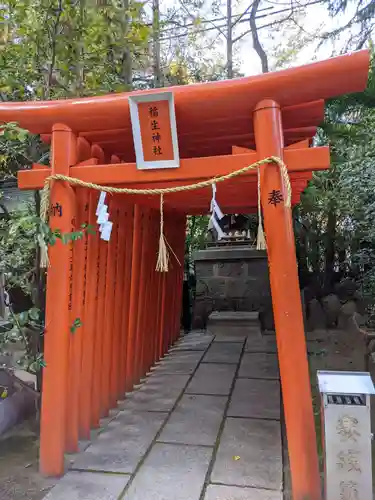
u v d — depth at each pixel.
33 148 3.63
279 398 3.96
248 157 2.54
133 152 3.52
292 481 2.37
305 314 6.98
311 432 2.38
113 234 3.67
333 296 7.13
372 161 4.36
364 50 2.23
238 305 7.21
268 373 4.74
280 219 2.46
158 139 2.57
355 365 4.85
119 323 3.92
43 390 2.77
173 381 4.54
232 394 4.11
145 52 5.47
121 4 4.12
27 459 2.93
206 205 4.88
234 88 2.46
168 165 2.63
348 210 5.77
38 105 2.76
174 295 6.25
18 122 2.80
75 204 2.91
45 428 2.73
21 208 4.49
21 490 2.54
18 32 3.34
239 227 7.69
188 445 3.05
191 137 3.07
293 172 2.55
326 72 2.29
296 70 2.34
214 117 2.63
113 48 3.91
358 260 6.20
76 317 3.02
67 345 2.82
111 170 2.74
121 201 3.80
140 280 4.56
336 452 2.14
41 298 3.57
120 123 2.74
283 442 3.08
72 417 3.00
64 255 2.81
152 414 3.65
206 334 6.83
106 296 3.60
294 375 2.41
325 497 2.21
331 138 5.18
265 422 3.43
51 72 3.48
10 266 3.36
